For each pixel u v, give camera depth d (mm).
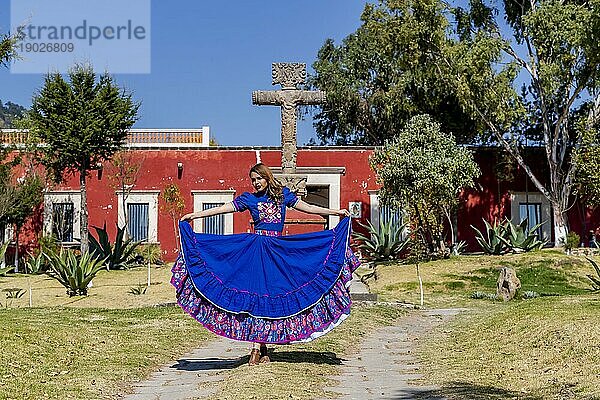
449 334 13711
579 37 30297
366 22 33562
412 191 29766
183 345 12320
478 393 8477
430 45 32531
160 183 34844
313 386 8750
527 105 34031
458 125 37312
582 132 31781
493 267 26062
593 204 32875
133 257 31938
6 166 31906
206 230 34688
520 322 12906
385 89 44406
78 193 34750
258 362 9906
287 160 21203
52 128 30391
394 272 26312
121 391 8930
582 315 12445
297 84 21266
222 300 9375
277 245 9492
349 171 34812
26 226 34750
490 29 33719
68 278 21250
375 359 11242
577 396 7922
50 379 9156
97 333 12477
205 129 37438
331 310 9422
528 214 35688
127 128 32094
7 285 24000
